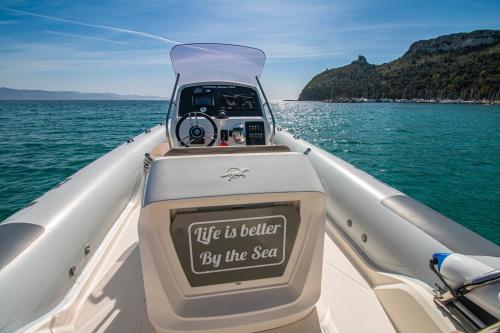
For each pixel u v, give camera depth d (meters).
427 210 1.65
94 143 11.29
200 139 2.80
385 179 7.82
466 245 1.29
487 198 6.50
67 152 9.59
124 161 2.87
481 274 0.95
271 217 1.01
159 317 0.99
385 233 1.65
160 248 0.95
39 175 7.06
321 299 1.42
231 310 1.03
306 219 1.04
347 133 17.70
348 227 2.02
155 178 0.91
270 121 3.19
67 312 1.32
